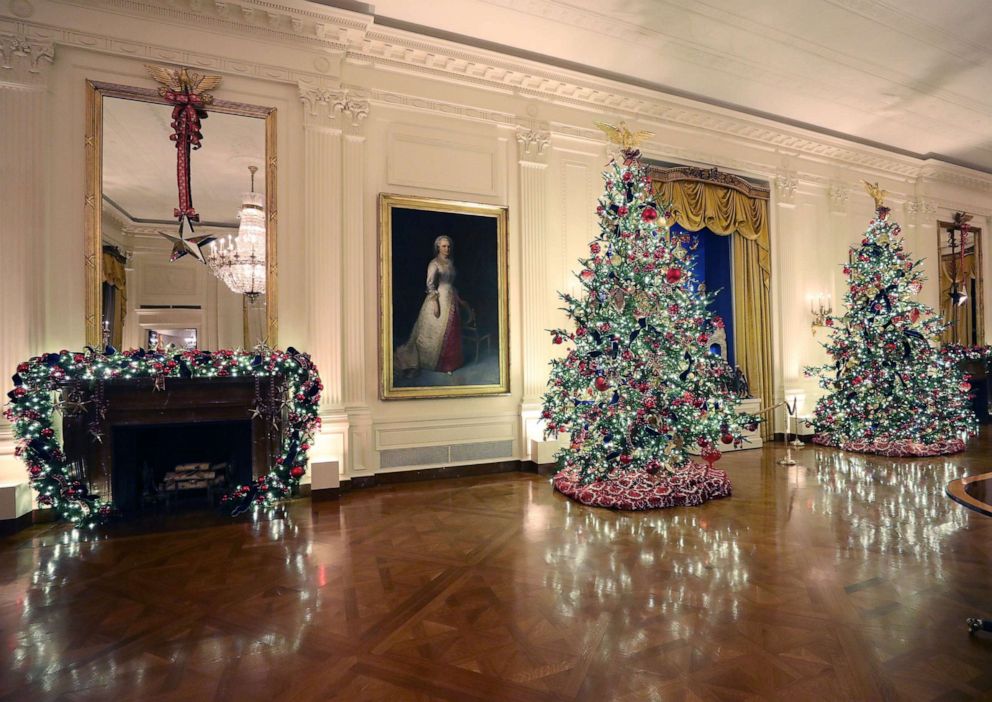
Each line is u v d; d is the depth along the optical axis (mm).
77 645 2717
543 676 2396
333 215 6059
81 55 5273
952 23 6344
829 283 9516
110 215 5371
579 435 5613
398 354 6469
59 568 3793
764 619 2912
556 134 7387
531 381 7094
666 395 5473
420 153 6660
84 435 4941
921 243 10477
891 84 7746
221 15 5629
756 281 8828
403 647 2660
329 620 2955
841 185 9641
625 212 5523
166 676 2428
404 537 4410
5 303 4941
